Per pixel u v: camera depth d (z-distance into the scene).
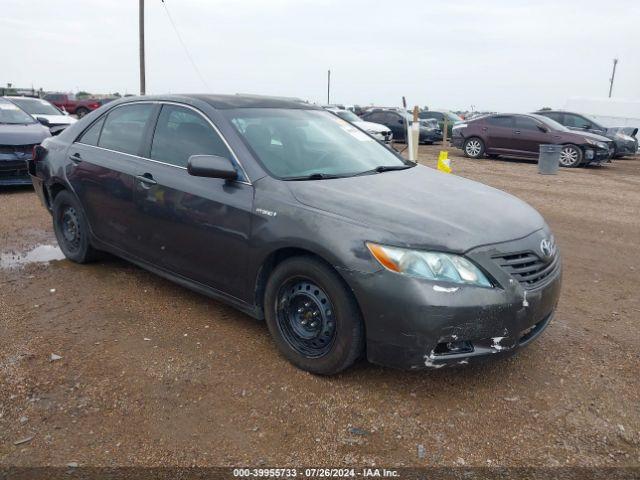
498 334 3.01
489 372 3.50
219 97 4.37
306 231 3.22
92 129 5.02
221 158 3.62
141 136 4.47
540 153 14.00
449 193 3.71
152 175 4.18
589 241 7.00
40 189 5.61
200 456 2.67
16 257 5.50
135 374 3.35
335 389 3.25
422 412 3.05
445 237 3.00
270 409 3.04
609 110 23.66
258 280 3.57
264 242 3.42
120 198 4.45
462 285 2.92
